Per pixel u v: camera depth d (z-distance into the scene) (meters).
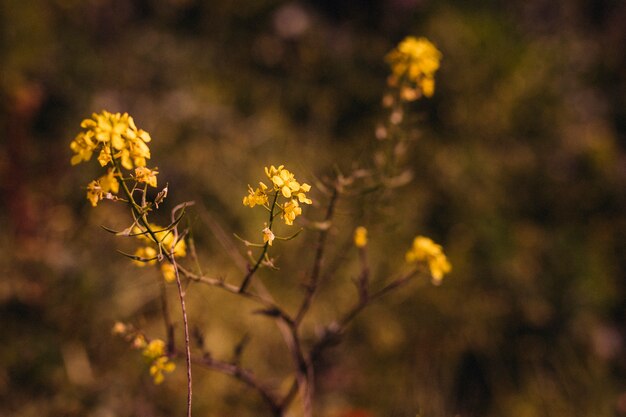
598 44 5.31
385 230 2.03
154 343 1.46
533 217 3.94
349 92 4.26
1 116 3.12
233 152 3.73
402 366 3.17
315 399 2.95
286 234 3.29
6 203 3.14
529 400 3.18
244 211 3.43
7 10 3.34
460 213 3.70
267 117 4.07
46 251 3.09
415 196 3.69
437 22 4.45
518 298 3.46
